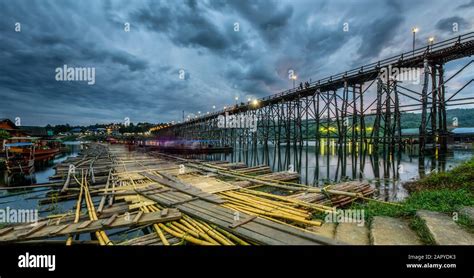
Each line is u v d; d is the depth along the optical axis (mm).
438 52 18672
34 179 19438
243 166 18938
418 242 4301
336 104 28125
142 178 13273
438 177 10094
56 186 12930
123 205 8078
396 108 21297
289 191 10773
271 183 11891
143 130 117250
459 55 19109
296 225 5867
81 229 5516
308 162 26219
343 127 26859
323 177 16406
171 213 6625
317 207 7164
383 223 5262
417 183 10984
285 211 6594
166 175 13703
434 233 4270
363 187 10539
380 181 13398
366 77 24688
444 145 21906
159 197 8562
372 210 6582
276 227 5207
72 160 24969
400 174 15469
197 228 5605
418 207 5949
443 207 5680
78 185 12648
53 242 5133
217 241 4875
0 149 29609
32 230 5305
